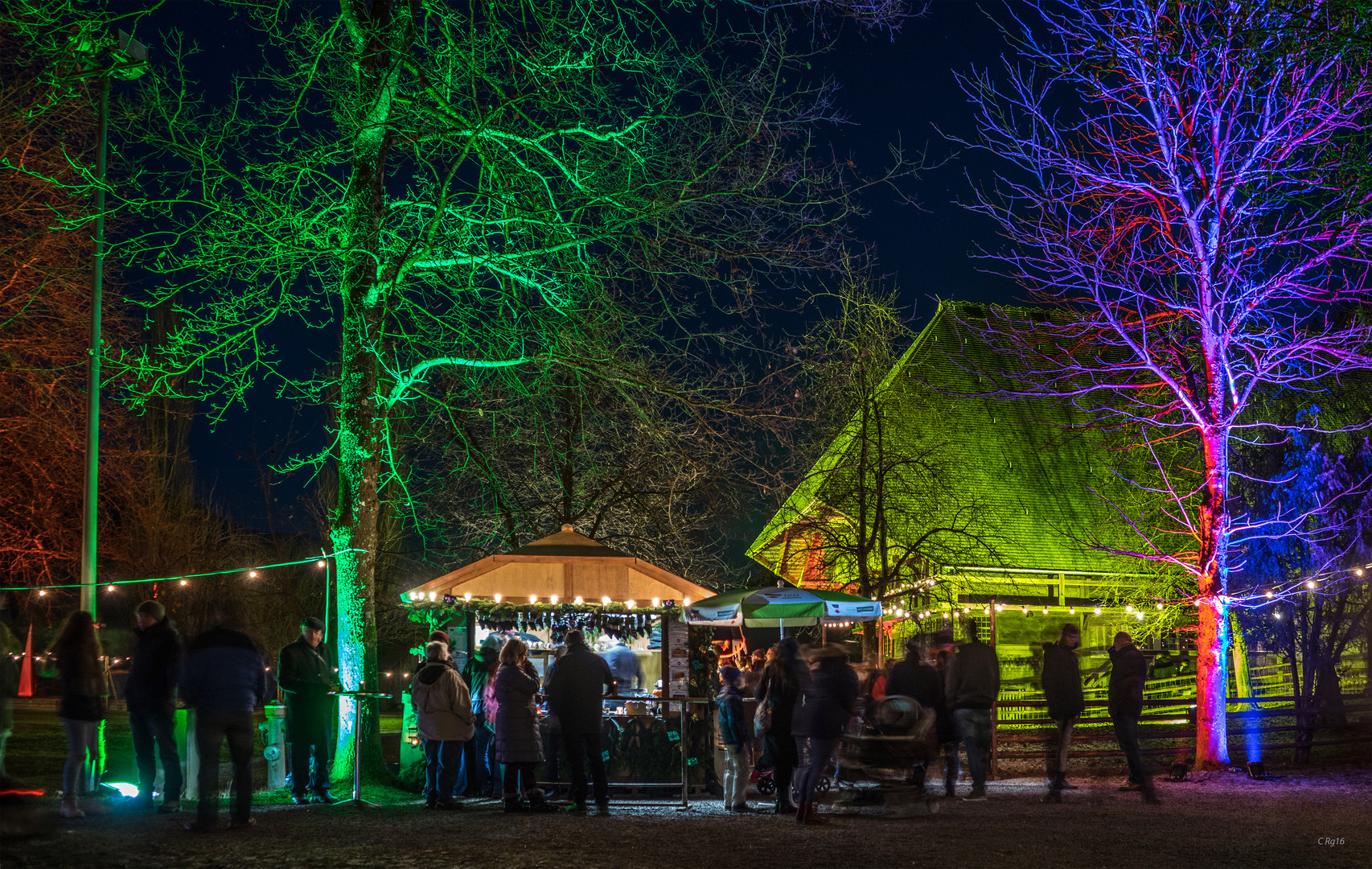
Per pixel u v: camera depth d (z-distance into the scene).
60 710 10.11
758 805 13.30
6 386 18.16
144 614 10.80
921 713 12.56
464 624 15.49
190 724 12.73
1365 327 17.30
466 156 14.75
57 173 17.08
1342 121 16.12
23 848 8.13
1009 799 13.40
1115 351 24.12
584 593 15.48
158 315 14.45
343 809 11.88
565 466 24.75
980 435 34.84
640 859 8.30
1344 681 22.17
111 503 33.69
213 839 8.88
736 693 12.60
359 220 14.67
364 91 14.48
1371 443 20.09
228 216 13.77
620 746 14.29
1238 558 21.39
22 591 20.73
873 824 10.77
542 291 15.12
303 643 12.66
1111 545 32.25
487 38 14.30
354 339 14.75
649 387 15.72
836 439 26.98
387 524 25.11
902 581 27.92
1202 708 17.77
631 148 15.02
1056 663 13.23
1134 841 9.52
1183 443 23.86
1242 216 17.59
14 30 14.26
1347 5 11.22
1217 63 17.11
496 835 9.55
